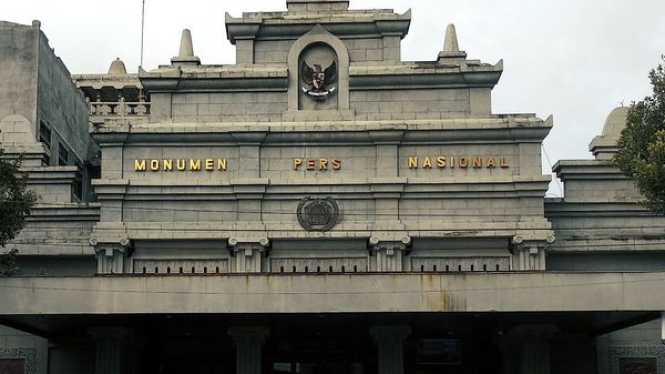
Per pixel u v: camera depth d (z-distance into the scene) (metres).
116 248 43.53
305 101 46.22
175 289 36.12
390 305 35.84
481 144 44.97
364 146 45.06
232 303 35.97
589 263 45.59
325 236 43.59
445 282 35.97
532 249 43.44
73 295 36.09
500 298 35.81
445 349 45.75
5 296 36.03
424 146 45.03
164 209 44.28
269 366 45.53
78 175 49.69
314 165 44.78
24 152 43.12
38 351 45.88
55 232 45.78
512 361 44.22
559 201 45.84
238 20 46.88
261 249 43.56
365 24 46.81
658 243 45.28
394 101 46.09
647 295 35.62
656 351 45.34
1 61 54.06
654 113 38.38
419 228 43.66
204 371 45.22
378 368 41.31
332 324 42.22
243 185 44.06
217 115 46.06
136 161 44.84
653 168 35.97
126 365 43.94
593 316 39.16
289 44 47.12
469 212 44.12
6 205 37.56
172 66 46.62
